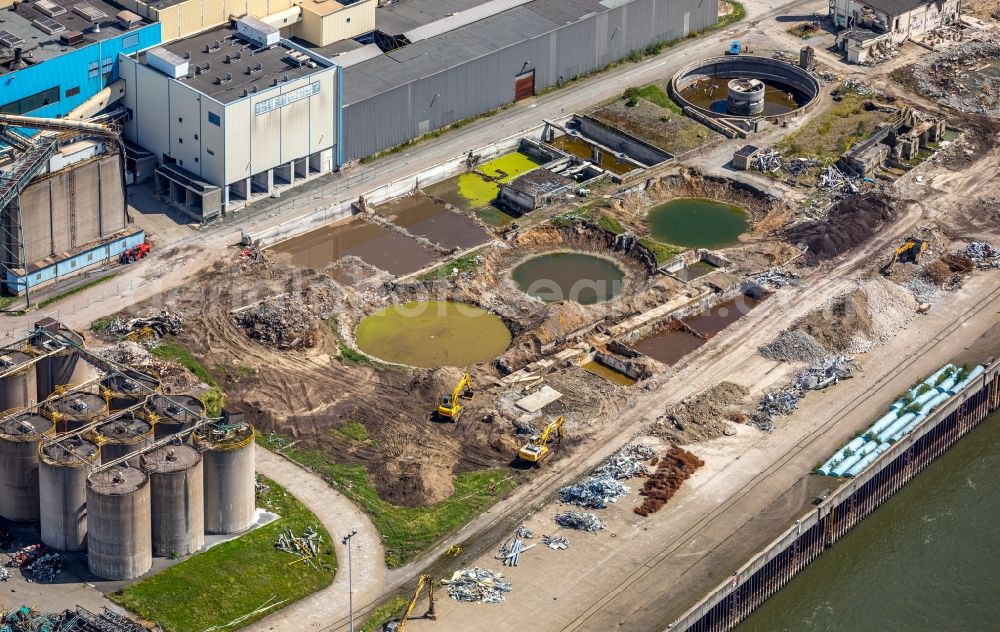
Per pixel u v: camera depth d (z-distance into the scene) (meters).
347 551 163.75
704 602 157.50
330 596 158.25
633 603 158.25
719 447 180.75
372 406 185.25
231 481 162.00
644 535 167.12
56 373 173.75
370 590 159.12
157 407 165.62
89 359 173.38
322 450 178.00
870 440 182.25
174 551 161.00
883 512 181.75
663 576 161.75
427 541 165.62
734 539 167.00
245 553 162.25
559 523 168.50
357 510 169.38
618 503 171.38
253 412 182.88
